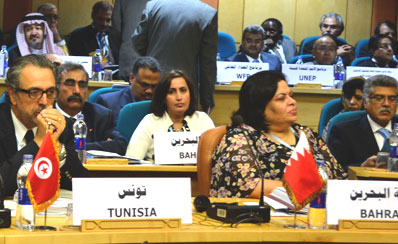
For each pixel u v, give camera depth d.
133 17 6.91
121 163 3.91
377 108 4.61
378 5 10.22
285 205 2.58
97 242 2.02
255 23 10.27
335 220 2.22
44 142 2.11
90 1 9.82
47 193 2.08
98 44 8.09
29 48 7.05
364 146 4.59
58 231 2.05
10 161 2.62
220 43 8.27
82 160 3.89
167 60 5.91
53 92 2.85
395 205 2.29
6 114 2.92
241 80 6.78
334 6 10.29
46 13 7.56
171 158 4.04
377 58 7.83
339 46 8.60
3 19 9.23
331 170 3.40
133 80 5.21
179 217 2.16
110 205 2.10
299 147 2.31
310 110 6.81
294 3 10.27
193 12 5.92
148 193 2.15
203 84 6.07
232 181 2.97
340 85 7.06
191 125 4.52
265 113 3.21
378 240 2.20
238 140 3.06
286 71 6.93
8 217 2.07
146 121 4.44
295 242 2.16
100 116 4.67
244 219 2.29
